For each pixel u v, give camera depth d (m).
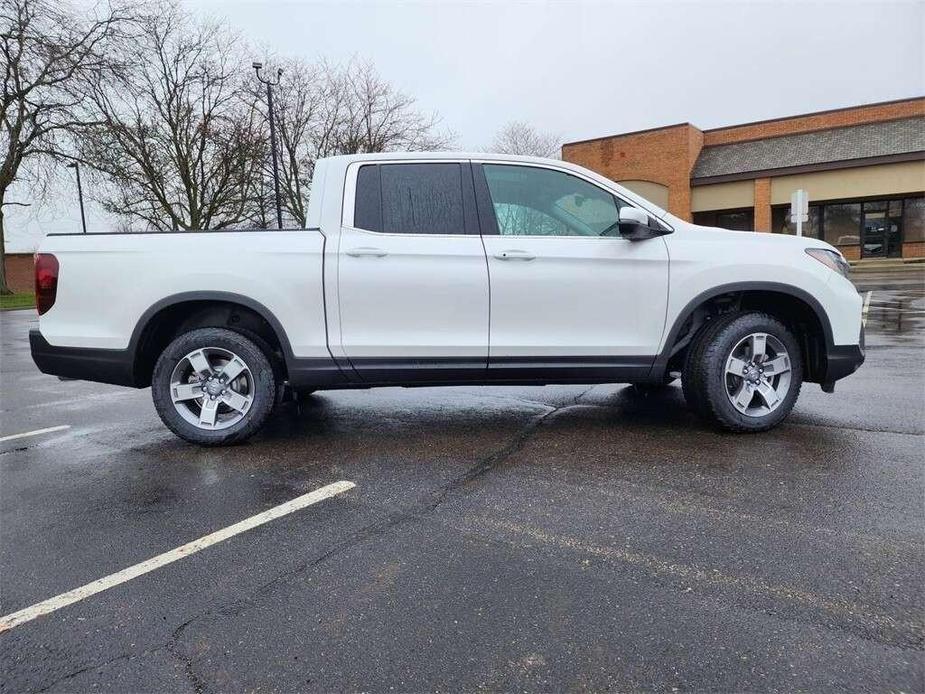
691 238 4.00
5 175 22.31
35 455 4.10
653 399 5.25
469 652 1.92
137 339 3.88
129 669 1.89
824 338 4.02
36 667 1.90
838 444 3.81
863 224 25.16
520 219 4.00
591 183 4.04
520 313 3.91
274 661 1.91
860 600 2.14
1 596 2.31
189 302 3.96
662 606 2.13
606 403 5.13
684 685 1.76
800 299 3.97
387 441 4.16
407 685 1.79
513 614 2.11
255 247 3.87
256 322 4.18
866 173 23.86
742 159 26.38
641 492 3.13
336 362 3.93
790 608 2.11
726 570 2.36
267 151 24.33
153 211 24.42
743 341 3.99
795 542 2.56
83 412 5.49
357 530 2.79
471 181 3.99
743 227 27.23
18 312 20.48
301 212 25.17
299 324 3.88
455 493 3.20
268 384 4.03
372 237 3.89
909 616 2.05
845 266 4.14
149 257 3.87
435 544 2.64
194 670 1.88
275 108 24.31
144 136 23.22
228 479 3.49
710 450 3.76
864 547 2.51
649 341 3.98
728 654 1.88
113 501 3.21
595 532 2.71
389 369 3.94
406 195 3.97
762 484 3.19
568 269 3.90
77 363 3.93
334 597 2.25
